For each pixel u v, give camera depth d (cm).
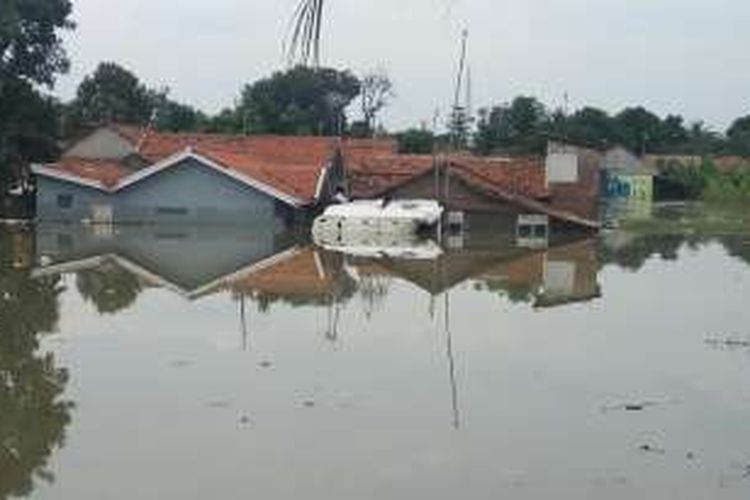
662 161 11538
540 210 5978
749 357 2578
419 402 2109
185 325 2941
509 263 4631
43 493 1569
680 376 2369
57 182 6150
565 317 3161
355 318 3088
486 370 2406
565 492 1595
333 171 6662
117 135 7388
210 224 6106
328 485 1609
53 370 2380
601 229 6444
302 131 7156
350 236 5688
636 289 3816
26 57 6172
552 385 2272
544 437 1881
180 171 6112
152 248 4978
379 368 2417
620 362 2511
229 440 1842
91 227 5944
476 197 6038
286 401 2106
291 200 6012
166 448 1795
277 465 1705
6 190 6350
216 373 2350
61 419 1972
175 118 9444
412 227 5684
